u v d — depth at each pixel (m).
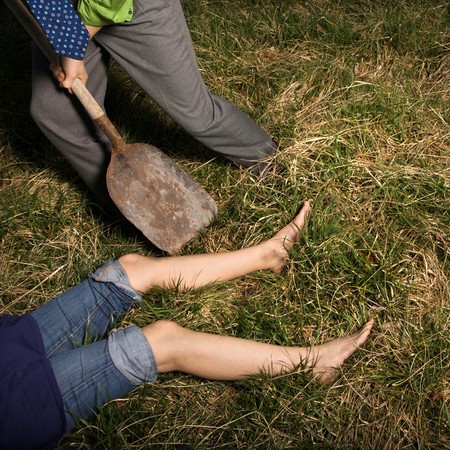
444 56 2.18
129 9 1.53
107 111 2.10
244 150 1.85
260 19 2.38
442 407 1.42
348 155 1.88
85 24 1.54
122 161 1.70
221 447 1.40
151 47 1.59
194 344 1.43
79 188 1.93
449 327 1.55
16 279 1.73
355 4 2.42
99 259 1.74
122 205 1.69
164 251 1.74
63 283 1.70
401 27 2.26
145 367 1.41
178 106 1.69
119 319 1.58
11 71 2.29
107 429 1.39
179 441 1.41
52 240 1.82
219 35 2.31
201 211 1.77
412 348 1.52
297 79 2.14
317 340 1.55
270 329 1.58
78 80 1.59
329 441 1.39
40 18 1.46
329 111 2.00
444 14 2.35
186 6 2.43
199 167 1.93
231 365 1.45
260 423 1.42
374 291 1.62
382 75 2.15
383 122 1.97
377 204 1.79
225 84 2.15
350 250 1.69
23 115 2.13
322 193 1.80
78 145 1.72
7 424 1.32
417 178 1.82
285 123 1.99
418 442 1.38
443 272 1.65
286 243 1.68
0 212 1.88
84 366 1.39
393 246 1.68
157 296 1.62
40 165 2.02
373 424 1.42
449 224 1.74
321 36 2.31
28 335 1.44
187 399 1.48
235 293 1.67
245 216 1.81
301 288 1.64
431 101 2.07
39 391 1.35
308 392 1.45
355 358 1.51
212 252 1.75
